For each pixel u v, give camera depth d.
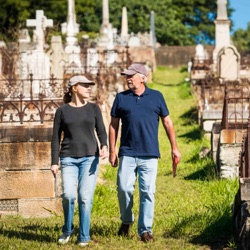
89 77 25.14
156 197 13.77
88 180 9.66
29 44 31.61
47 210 12.55
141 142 9.80
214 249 9.50
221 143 15.52
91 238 10.07
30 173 12.55
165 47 64.38
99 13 72.62
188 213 11.86
